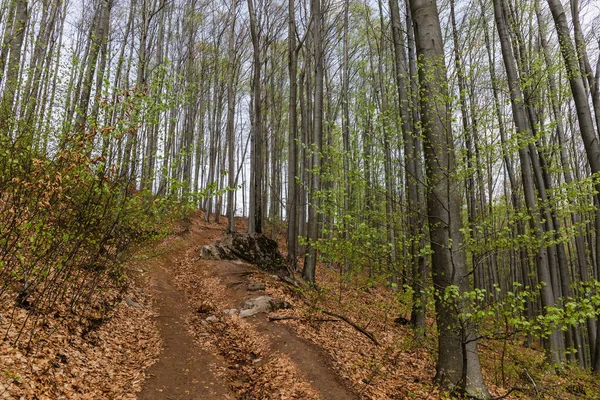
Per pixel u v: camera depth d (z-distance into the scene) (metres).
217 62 25.97
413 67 9.05
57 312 5.93
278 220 25.61
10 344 4.54
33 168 5.07
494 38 13.57
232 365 6.57
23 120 6.83
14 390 3.78
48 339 5.12
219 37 25.00
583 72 7.90
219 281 11.68
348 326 9.28
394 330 10.02
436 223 5.46
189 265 14.17
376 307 10.88
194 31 25.50
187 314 9.04
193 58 25.14
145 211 6.48
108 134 5.46
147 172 6.62
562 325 3.82
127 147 6.06
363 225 5.10
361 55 20.20
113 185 5.87
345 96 17.48
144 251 8.80
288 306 9.56
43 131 6.93
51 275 6.84
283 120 28.88
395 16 9.65
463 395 5.05
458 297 4.62
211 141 28.70
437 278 5.43
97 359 5.45
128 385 5.09
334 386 5.66
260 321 8.28
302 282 12.49
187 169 20.64
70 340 5.45
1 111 6.96
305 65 17.14
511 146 4.82
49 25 16.44
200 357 6.63
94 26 18.25
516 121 8.69
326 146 6.25
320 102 12.33
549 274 9.10
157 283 11.02
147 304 8.88
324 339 7.87
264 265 14.38
